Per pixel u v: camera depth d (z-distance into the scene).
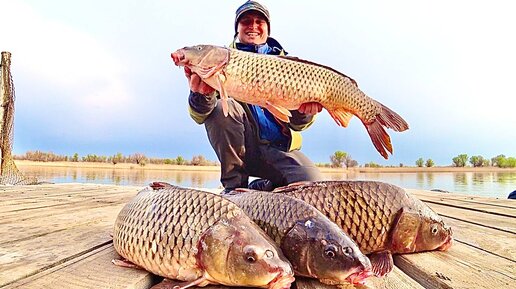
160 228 0.72
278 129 1.79
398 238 0.90
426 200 2.24
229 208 0.72
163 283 0.69
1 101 3.25
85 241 0.97
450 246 0.95
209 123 1.74
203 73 1.24
